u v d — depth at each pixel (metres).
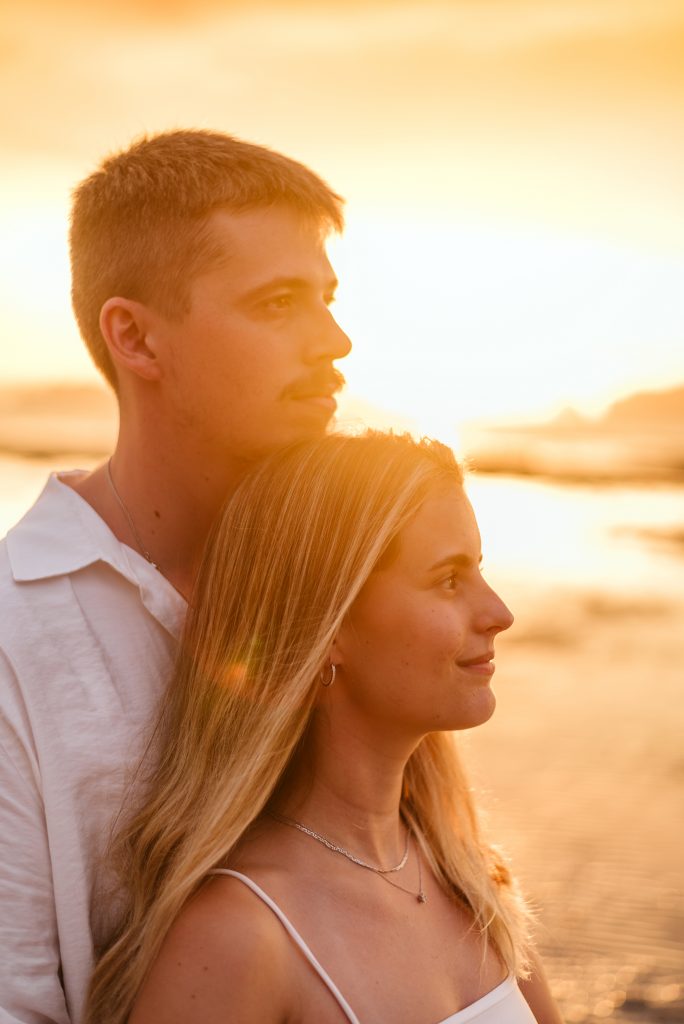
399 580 1.78
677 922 5.79
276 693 1.78
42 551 1.95
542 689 11.68
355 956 1.73
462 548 1.80
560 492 38.97
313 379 2.02
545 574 19.95
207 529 2.08
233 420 2.00
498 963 1.97
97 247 2.06
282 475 1.85
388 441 1.85
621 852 6.86
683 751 9.23
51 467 31.27
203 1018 1.58
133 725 1.93
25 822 1.84
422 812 2.10
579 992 5.10
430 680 1.78
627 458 59.25
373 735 1.85
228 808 1.73
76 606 1.93
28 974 1.82
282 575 1.80
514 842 7.11
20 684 1.86
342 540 1.77
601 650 13.64
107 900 1.88
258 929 1.64
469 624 1.81
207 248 1.94
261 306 1.97
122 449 2.09
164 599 1.97
